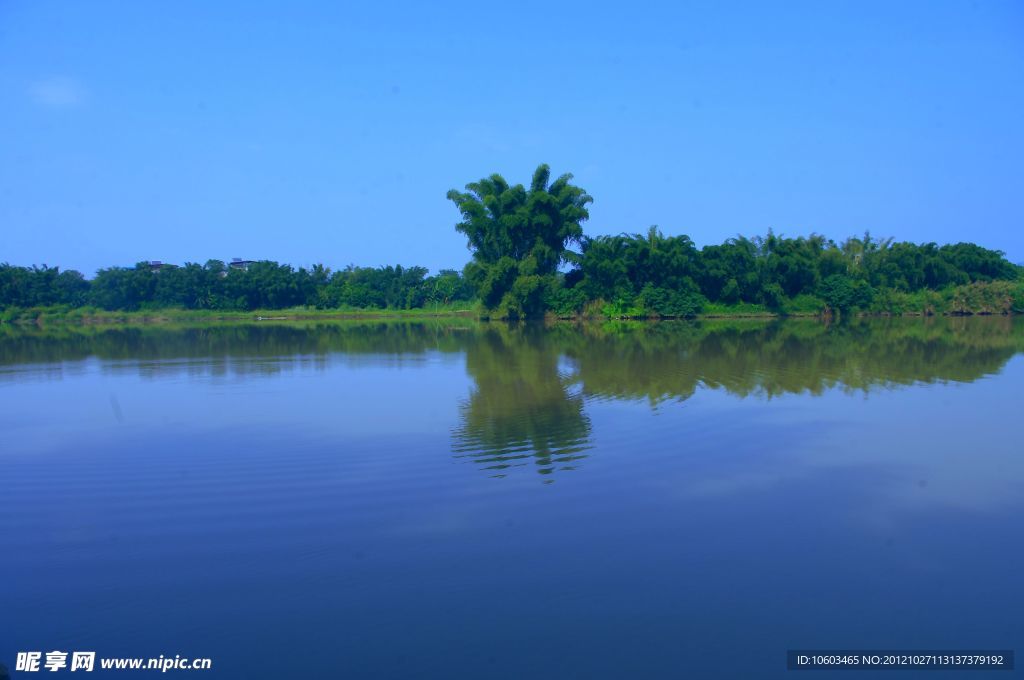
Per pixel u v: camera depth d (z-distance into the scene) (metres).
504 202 58.88
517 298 58.66
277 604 6.55
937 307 62.47
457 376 21.00
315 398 17.30
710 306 61.47
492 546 7.70
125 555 7.69
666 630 6.02
